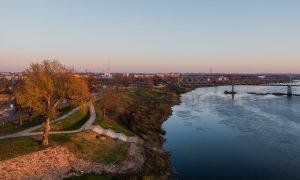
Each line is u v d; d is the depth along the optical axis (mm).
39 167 58656
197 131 111250
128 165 68062
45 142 65750
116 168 66000
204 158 79812
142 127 104750
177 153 84062
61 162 62656
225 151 85812
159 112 146625
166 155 80938
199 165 74438
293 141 96938
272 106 183125
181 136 103625
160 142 94000
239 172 69688
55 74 67438
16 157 57969
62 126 85812
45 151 63125
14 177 53688
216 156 81375
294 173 68938
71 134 76625
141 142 87438
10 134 73000
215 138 100750
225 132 109500
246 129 114625
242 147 89938
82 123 92438
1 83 188000
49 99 65812
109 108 126688
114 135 85688
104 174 62375
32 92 63656
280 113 153875
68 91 66500
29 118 87938
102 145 76312
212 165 74438
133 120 112875
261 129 114625
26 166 57188
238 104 193000
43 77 64750
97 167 65000
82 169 63094
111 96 124875
